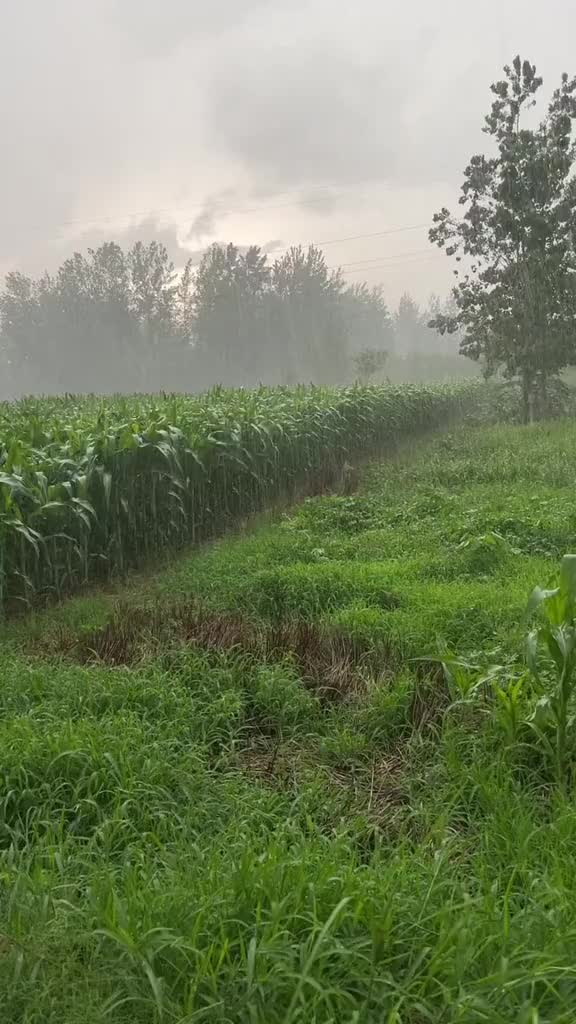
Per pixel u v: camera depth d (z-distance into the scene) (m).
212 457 10.30
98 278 84.31
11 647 5.85
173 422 10.16
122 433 8.99
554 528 8.12
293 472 12.80
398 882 2.66
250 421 11.47
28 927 2.53
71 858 3.01
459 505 9.87
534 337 22.14
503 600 6.02
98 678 4.66
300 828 3.31
